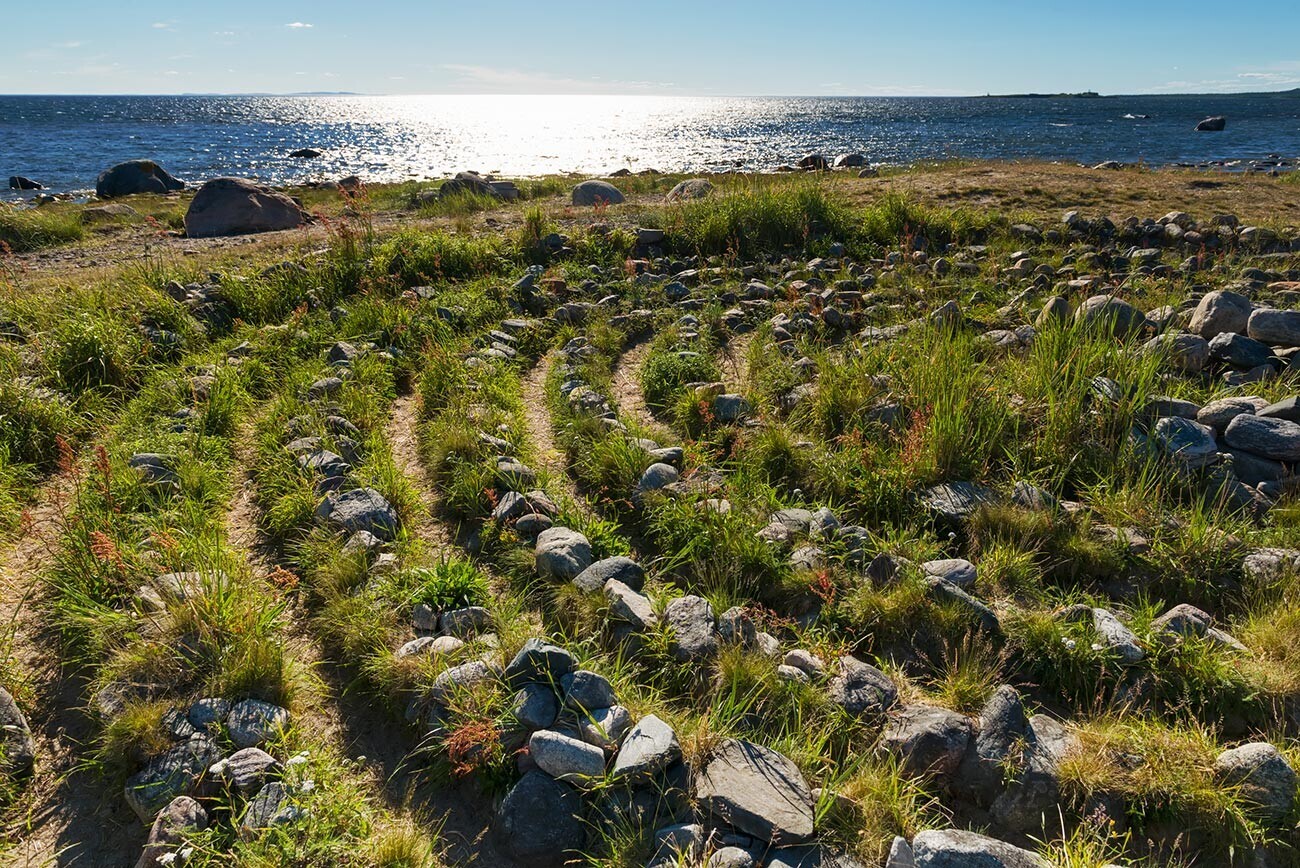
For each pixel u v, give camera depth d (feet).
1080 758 11.91
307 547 17.01
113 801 11.78
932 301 33.47
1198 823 11.33
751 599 16.19
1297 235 40.29
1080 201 50.67
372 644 14.44
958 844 10.23
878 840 10.82
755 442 21.59
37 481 20.01
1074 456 20.15
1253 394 22.72
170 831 10.69
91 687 13.34
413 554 16.90
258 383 26.04
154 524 16.98
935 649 14.75
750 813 10.82
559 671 13.15
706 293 35.63
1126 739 12.26
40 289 34.45
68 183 121.08
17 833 11.27
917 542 17.49
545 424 24.26
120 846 11.16
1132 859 11.17
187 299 31.78
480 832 11.66
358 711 13.71
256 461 21.07
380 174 148.56
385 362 27.04
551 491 19.52
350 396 23.77
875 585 16.05
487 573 17.06
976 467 20.08
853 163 118.32
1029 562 16.84
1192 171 68.90
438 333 29.94
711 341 29.89
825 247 42.27
